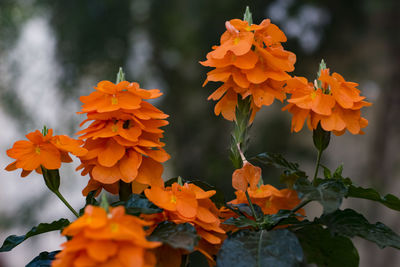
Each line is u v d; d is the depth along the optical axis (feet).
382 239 3.71
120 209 2.74
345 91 3.93
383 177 24.57
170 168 25.82
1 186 25.20
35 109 23.73
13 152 3.70
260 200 4.56
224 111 4.31
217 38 24.25
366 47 24.75
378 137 24.97
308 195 3.46
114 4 24.14
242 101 4.22
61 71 23.80
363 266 24.18
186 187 3.71
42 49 24.11
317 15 23.32
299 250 3.58
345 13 23.48
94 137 3.64
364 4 23.25
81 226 2.62
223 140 24.75
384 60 24.61
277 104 24.23
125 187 4.00
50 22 24.35
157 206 3.65
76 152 3.66
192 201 3.62
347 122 3.94
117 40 24.32
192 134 25.04
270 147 23.07
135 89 3.69
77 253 2.69
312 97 3.96
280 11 23.08
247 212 4.40
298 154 23.26
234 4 23.25
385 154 24.67
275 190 4.53
